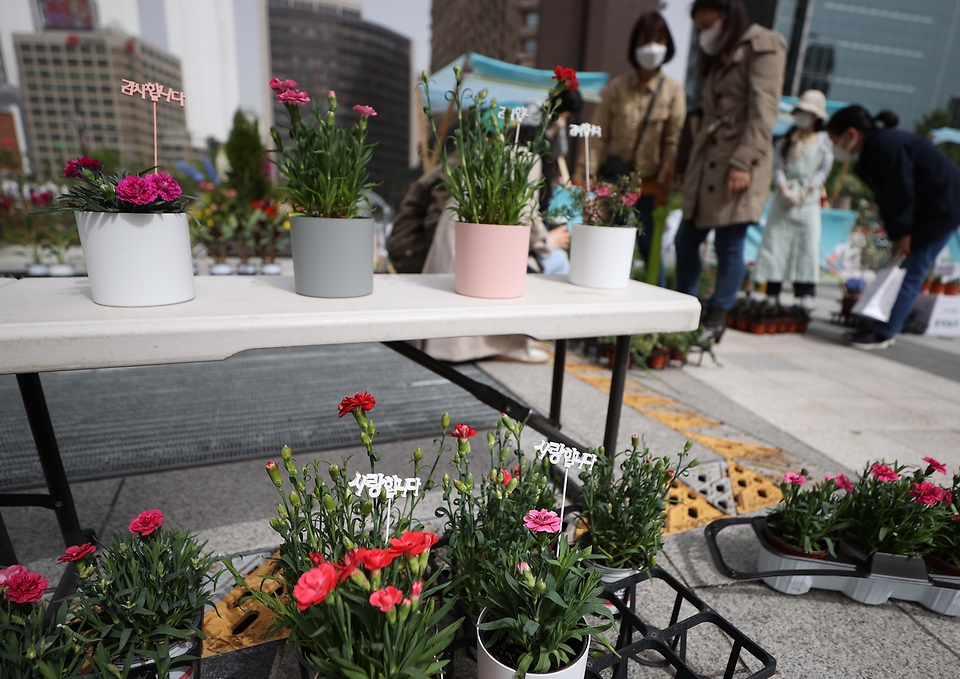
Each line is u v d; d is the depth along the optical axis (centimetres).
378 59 10844
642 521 117
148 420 220
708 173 330
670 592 134
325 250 105
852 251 731
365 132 108
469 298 118
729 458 209
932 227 380
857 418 269
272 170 674
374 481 87
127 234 88
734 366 355
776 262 499
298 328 92
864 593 133
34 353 79
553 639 83
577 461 99
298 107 102
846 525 133
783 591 136
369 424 96
